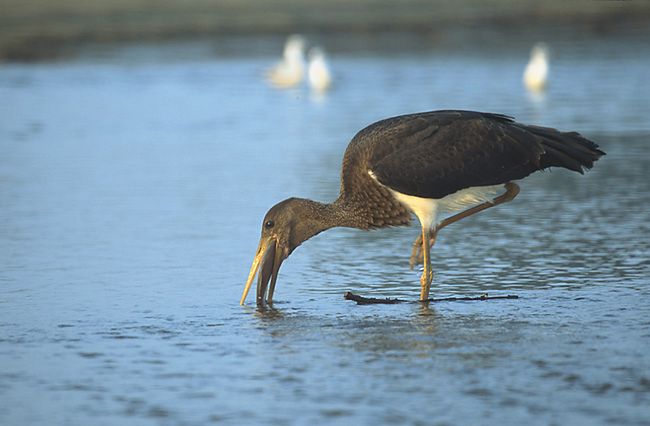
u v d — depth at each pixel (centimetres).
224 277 1337
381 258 1448
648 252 1414
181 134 2506
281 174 2022
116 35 4181
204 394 902
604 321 1102
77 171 2084
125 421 845
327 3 4909
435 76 3381
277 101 3008
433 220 1254
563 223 1612
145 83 3300
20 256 1446
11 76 3425
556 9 4756
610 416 831
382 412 851
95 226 1628
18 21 4462
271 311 1183
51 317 1158
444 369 955
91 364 991
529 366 958
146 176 2027
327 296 1251
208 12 4675
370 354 1006
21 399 900
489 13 4697
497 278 1312
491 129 1235
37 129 2575
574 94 2977
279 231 1255
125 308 1195
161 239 1540
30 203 1805
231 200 1803
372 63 3694
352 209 1264
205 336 1082
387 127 1257
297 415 848
